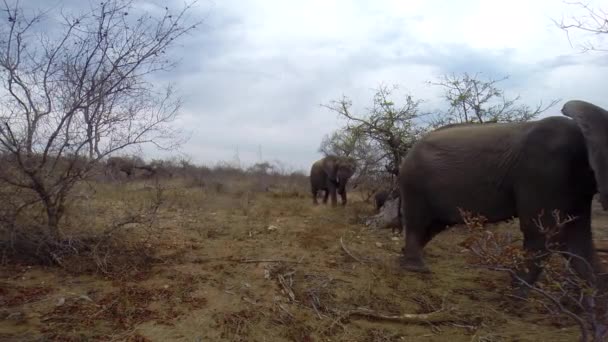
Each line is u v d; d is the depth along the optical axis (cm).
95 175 609
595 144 486
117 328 418
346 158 1412
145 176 1551
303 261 648
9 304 443
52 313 432
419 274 646
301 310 489
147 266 571
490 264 423
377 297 547
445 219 644
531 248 544
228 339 420
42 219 589
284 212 1130
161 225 809
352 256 688
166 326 428
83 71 564
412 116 1101
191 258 616
